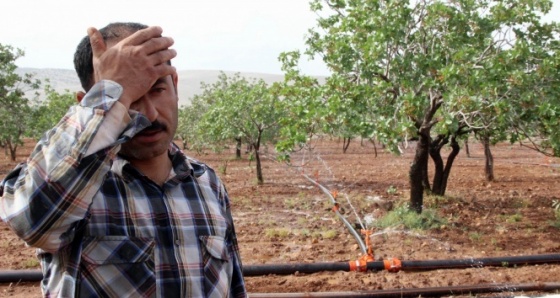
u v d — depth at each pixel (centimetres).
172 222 217
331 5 1205
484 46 1129
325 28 1212
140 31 197
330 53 1138
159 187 221
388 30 1055
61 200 184
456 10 1111
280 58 1195
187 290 211
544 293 767
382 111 1054
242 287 244
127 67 193
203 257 220
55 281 203
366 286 787
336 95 1011
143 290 204
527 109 1038
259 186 1817
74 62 218
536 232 1135
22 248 1000
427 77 1070
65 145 184
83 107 189
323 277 826
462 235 1104
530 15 1132
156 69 197
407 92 1105
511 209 1390
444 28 1105
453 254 962
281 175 2169
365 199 1482
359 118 1008
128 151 215
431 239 1061
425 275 838
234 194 1648
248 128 1864
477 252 977
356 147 3959
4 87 2119
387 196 1591
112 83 191
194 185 232
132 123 194
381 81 1084
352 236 1096
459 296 753
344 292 740
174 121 222
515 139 1148
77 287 198
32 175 184
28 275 798
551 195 1639
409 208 1234
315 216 1301
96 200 206
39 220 184
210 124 1975
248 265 838
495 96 1010
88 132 184
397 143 981
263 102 1850
